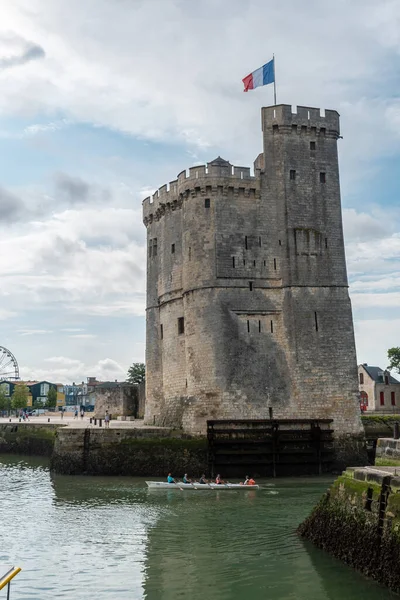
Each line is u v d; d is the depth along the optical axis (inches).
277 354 2025.1
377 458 1224.2
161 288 2401.6
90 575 949.8
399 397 3676.2
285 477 1875.0
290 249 2073.1
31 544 1127.0
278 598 838.5
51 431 2706.7
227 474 1871.3
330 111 2196.1
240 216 2089.1
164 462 1893.5
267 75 2199.8
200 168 2094.0
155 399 2440.9
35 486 1798.7
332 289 2076.8
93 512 1395.2
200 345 2006.6
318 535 1064.2
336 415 1987.0
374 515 892.6
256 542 1107.9
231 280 2041.1
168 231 2351.1
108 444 1931.6
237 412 1952.5
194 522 1277.1
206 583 904.9
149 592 876.0
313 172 2149.4
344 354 2037.4
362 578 885.2
